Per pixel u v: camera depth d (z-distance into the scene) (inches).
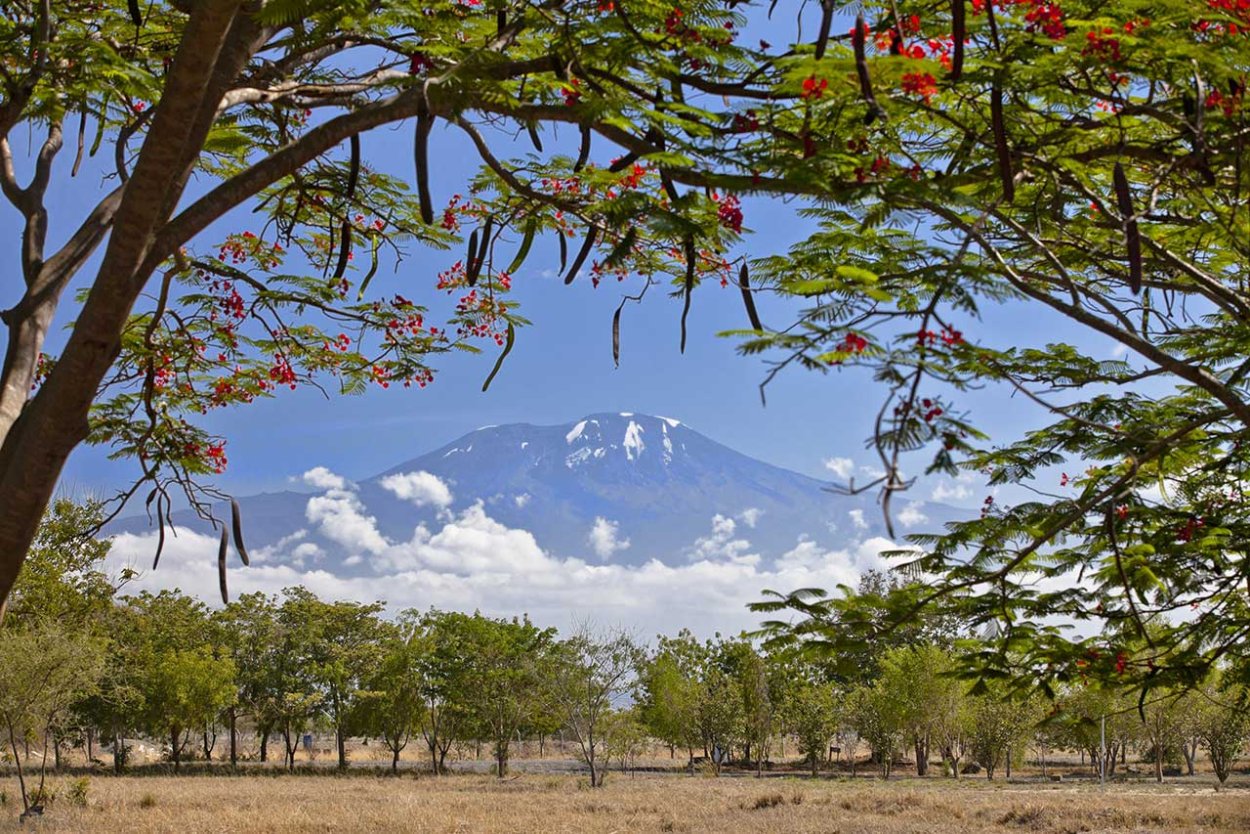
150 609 1985.7
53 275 282.8
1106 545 325.4
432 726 2005.4
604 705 1508.4
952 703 1818.4
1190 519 323.9
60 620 1138.0
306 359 398.0
